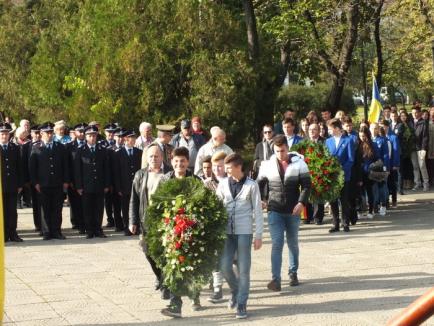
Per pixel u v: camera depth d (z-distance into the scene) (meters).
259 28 23.88
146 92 20.00
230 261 8.84
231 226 8.71
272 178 9.82
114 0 20.67
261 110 21.33
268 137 14.60
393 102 37.03
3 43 32.22
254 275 10.90
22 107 30.75
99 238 14.68
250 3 21.28
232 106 19.86
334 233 14.39
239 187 8.80
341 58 22.95
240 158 8.85
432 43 26.41
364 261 11.68
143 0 20.41
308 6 21.84
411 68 31.98
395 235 14.00
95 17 21.05
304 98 30.19
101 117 20.23
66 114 24.31
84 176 14.62
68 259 12.36
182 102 20.39
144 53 19.94
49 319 8.61
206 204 8.40
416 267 11.18
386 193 16.41
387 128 17.47
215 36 20.38
